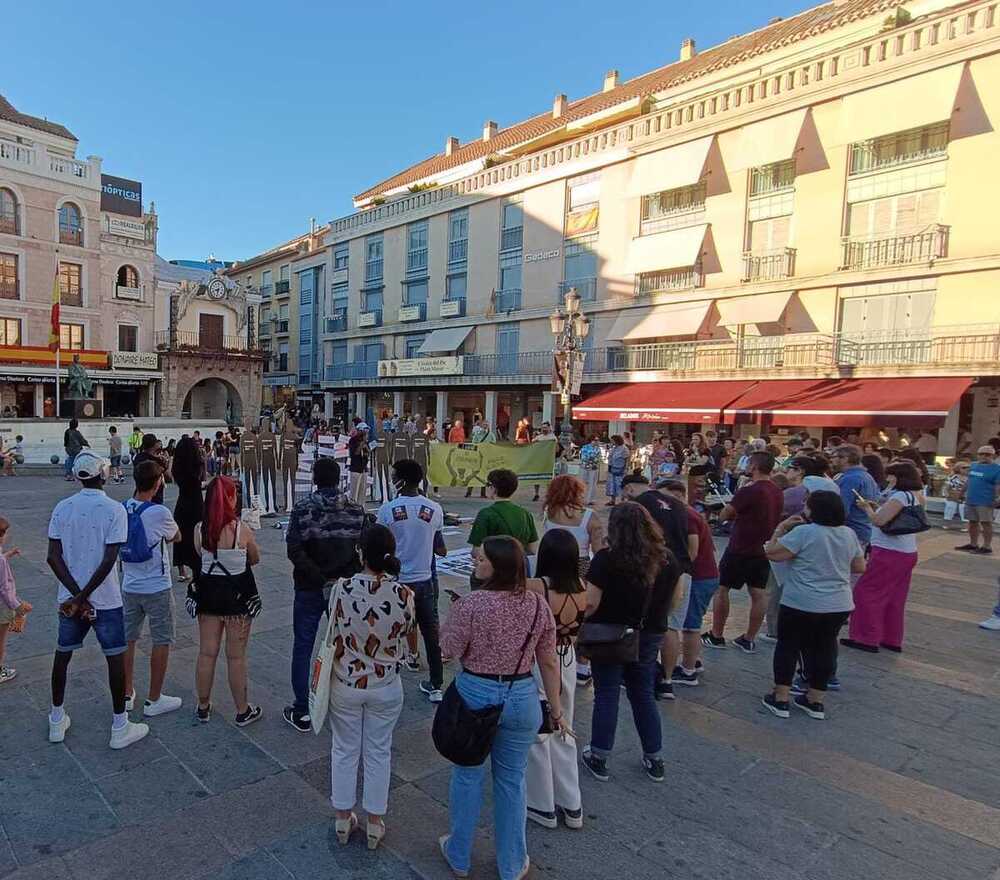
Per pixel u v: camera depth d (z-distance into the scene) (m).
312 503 4.64
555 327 16.69
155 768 4.12
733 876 3.28
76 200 36.62
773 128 24.48
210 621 4.62
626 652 3.93
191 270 50.03
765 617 7.44
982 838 3.62
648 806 3.86
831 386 21.84
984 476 11.19
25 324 35.00
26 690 5.18
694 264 27.08
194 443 7.73
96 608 4.21
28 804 3.71
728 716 5.06
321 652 3.44
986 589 8.95
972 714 5.16
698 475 12.04
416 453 15.88
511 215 35.16
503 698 3.00
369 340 44.88
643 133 28.66
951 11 20.17
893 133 21.89
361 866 3.31
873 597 6.52
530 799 3.66
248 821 3.63
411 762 4.31
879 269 22.00
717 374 25.50
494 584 3.14
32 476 21.70
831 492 5.02
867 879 3.27
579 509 4.84
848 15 25.19
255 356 44.44
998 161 19.81
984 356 19.69
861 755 4.50
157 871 3.22
